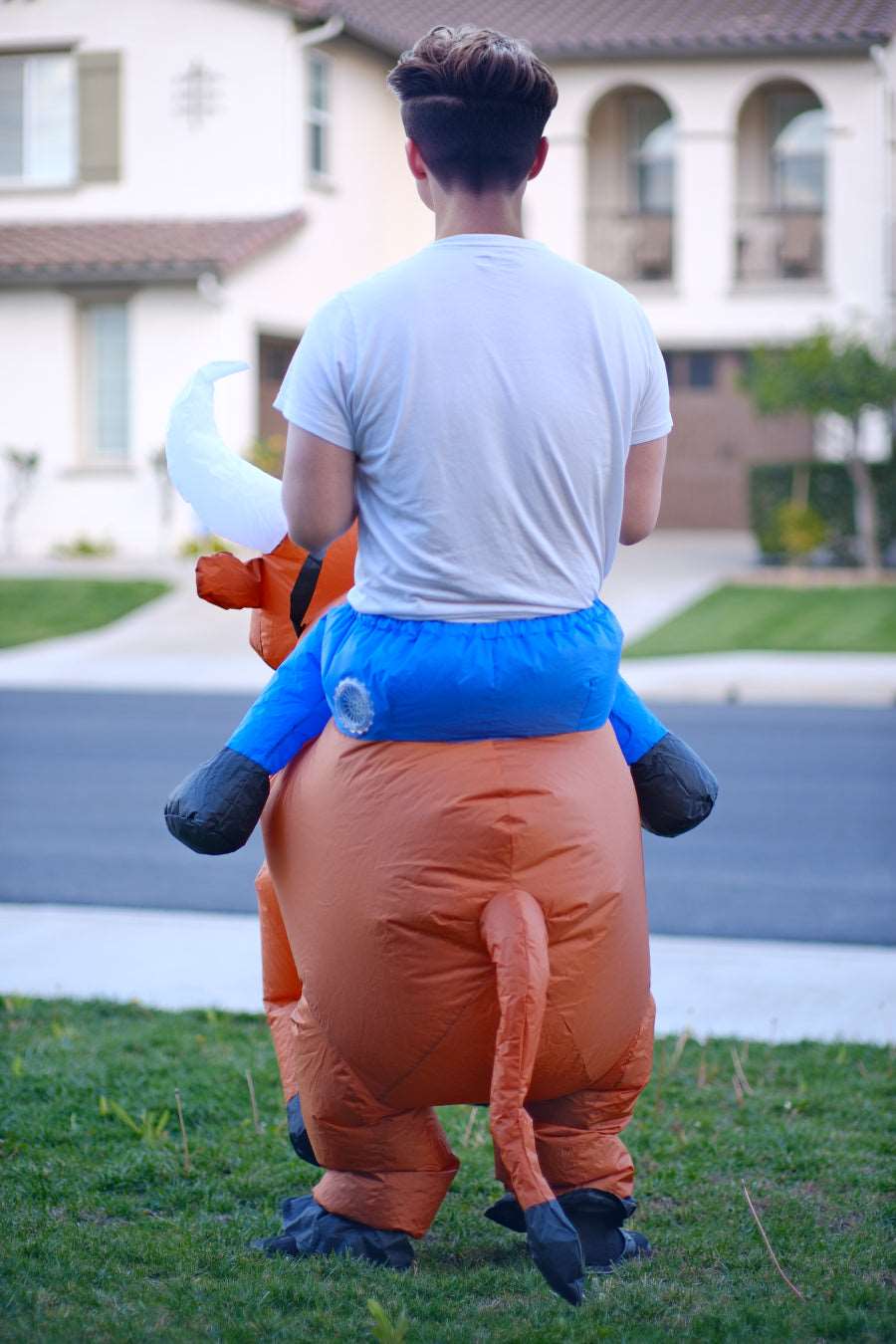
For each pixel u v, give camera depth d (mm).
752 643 18328
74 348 24891
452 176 3314
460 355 3213
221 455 3787
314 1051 3586
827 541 22922
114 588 21531
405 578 3281
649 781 3777
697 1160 4781
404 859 3328
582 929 3389
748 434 28156
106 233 25000
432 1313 3588
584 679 3344
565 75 27234
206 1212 4395
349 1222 3865
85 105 25594
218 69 25062
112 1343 3369
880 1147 4863
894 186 27250
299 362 3289
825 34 25906
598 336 3297
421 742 3355
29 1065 5617
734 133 27109
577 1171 3793
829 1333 3482
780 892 8555
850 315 26984
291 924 3582
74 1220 4301
